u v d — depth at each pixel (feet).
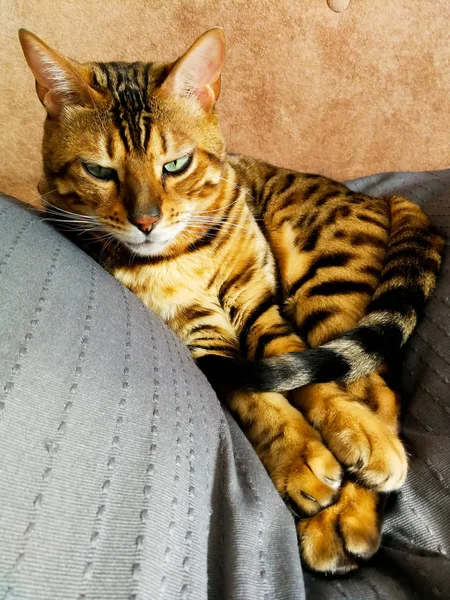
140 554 0.42
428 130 1.26
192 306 0.95
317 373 0.75
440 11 1.12
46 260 0.66
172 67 0.84
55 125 0.85
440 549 0.57
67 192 0.88
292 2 1.09
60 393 0.49
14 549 0.37
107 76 0.85
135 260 0.92
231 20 1.10
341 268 0.93
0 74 1.11
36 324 0.54
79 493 0.43
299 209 1.05
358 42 1.14
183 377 0.65
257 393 0.79
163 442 0.52
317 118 1.23
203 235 0.94
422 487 0.63
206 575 0.47
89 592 0.39
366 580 0.57
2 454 0.41
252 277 0.97
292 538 0.57
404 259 0.88
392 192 1.19
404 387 0.78
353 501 0.64
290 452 0.70
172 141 0.84
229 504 0.55
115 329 0.62
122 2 1.07
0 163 1.20
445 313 0.78
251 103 1.20
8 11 1.06
